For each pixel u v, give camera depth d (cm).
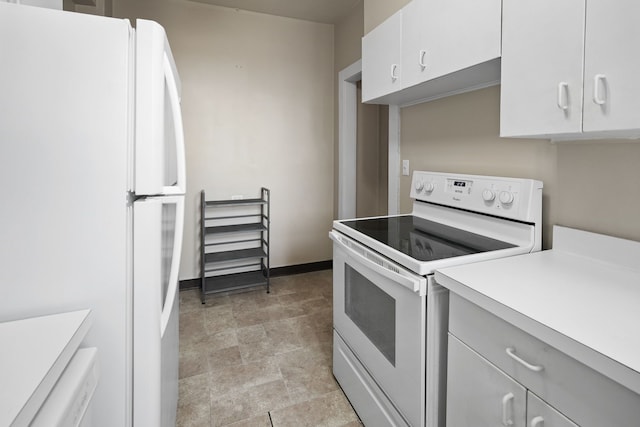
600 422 66
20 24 73
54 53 75
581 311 80
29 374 55
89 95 77
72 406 59
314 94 353
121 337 83
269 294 313
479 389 96
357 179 364
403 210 227
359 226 172
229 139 324
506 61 113
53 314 78
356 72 306
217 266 336
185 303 293
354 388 165
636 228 109
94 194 79
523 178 144
